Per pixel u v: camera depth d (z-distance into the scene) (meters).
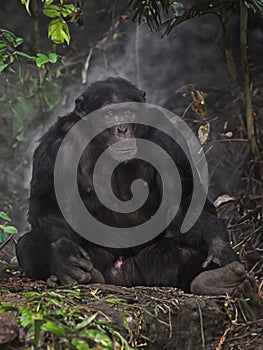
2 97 17.69
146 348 8.98
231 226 13.84
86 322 8.26
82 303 9.04
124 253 11.07
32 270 10.75
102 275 10.42
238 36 17.88
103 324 8.50
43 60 12.14
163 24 13.96
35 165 11.20
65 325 8.34
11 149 18.78
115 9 20.33
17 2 21.02
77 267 10.02
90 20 20.89
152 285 10.94
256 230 13.32
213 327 9.39
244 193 15.52
